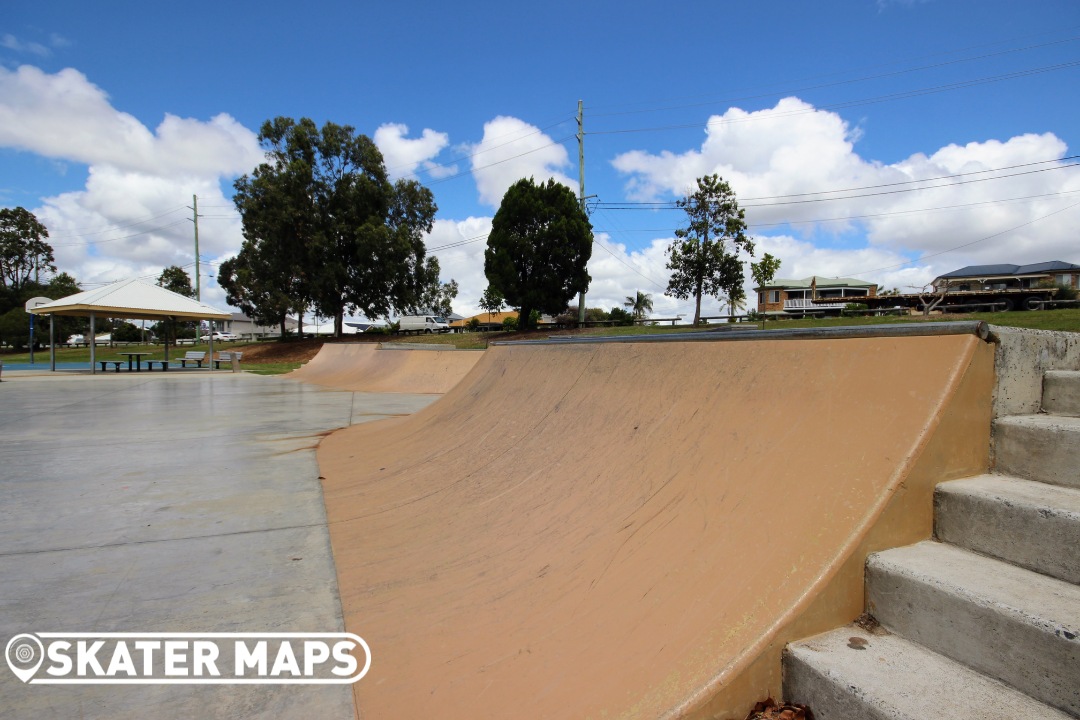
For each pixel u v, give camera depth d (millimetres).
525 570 2246
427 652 1864
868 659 1385
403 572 2504
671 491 2236
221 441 5996
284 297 33812
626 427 2900
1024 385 1927
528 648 1756
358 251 31609
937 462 1704
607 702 1440
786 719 1377
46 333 54219
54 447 5676
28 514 3482
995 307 17859
